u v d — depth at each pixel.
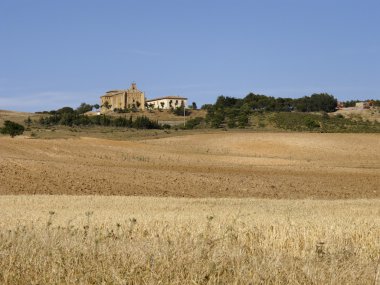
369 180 61.47
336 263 10.88
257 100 189.75
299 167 73.19
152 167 67.62
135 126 150.50
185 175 60.47
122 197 41.09
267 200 40.62
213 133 117.62
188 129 139.88
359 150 97.31
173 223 18.36
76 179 54.41
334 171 69.44
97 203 34.75
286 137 108.56
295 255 12.90
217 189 53.03
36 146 82.00
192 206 33.56
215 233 15.12
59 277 9.92
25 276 10.04
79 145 87.00
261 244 14.24
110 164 68.88
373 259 12.62
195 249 11.46
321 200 41.66
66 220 20.55
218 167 70.38
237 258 10.93
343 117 166.00
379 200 41.09
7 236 12.74
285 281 10.01
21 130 107.62
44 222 19.36
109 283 9.86
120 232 15.43
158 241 12.74
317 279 10.05
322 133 114.06
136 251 11.30
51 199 37.50
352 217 23.12
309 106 186.00
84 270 10.22
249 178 60.44
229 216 22.56
